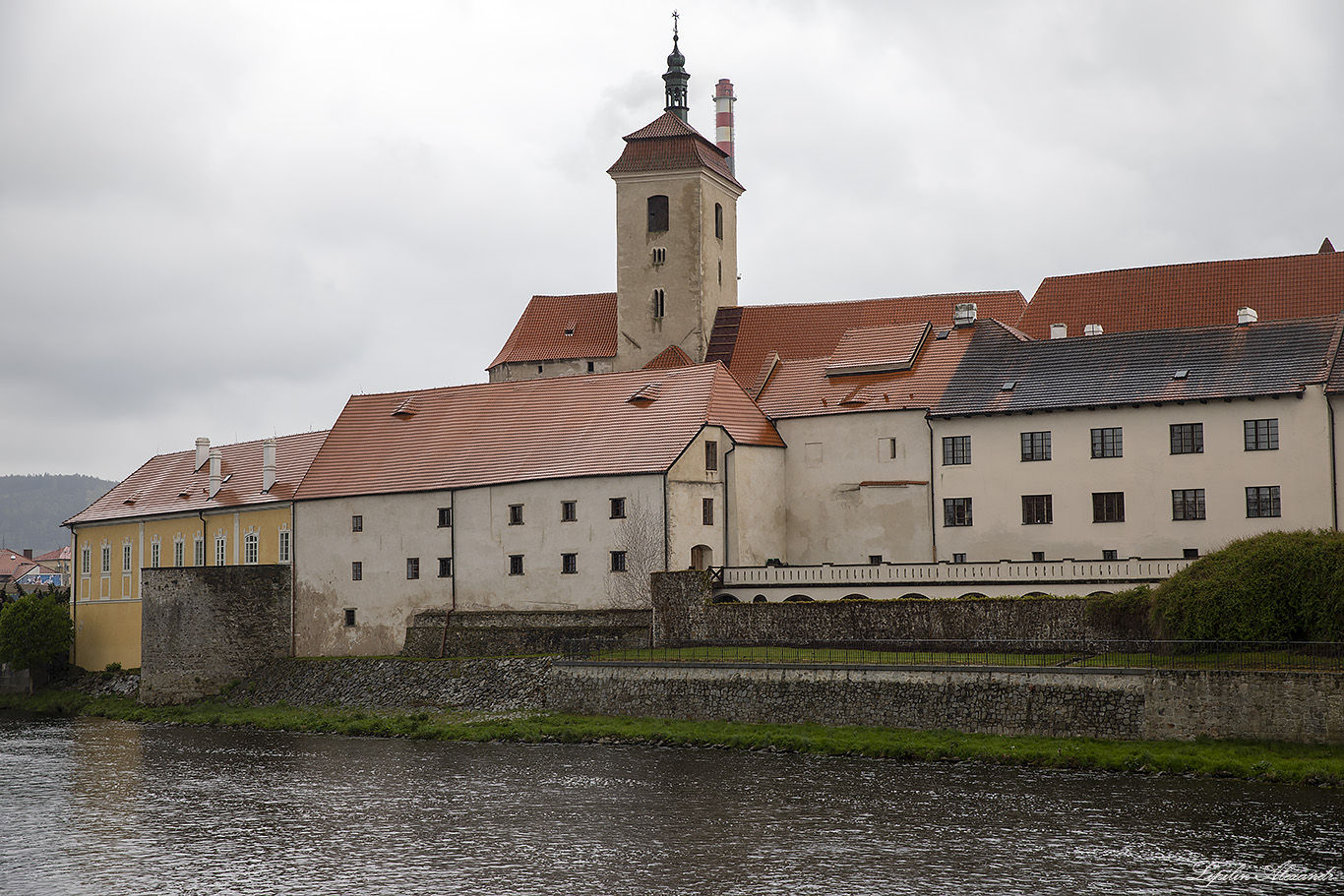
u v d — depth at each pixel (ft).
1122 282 354.54
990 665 226.17
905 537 313.94
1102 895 151.33
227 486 389.60
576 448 319.06
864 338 347.97
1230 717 205.46
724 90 579.89
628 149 438.81
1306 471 268.21
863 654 249.34
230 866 176.86
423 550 330.95
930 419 310.65
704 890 159.22
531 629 304.30
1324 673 199.41
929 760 217.77
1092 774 203.92
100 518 419.74
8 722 344.28
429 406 361.71
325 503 347.97
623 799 203.72
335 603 344.08
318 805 210.59
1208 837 169.58
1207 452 278.05
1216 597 217.36
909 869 163.12
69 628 417.08
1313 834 169.17
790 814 189.37
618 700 264.52
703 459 308.40
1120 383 292.61
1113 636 234.79
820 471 327.88
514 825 191.31
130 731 313.73
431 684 300.81
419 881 166.91
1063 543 292.81
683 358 414.82
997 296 393.70
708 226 436.76
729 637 274.98
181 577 351.25
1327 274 333.01
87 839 192.65
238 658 346.54
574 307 452.35
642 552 297.74
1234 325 295.89
